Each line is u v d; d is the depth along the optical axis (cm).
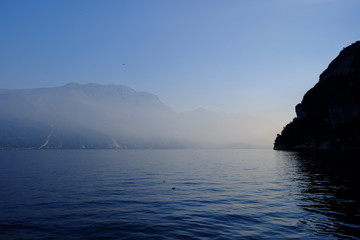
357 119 10806
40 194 2680
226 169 5634
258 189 2920
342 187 2914
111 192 2794
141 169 5725
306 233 1459
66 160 9869
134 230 1543
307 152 12038
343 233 1448
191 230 1540
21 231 1535
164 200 2383
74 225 1641
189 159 10725
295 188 2917
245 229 1551
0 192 2792
